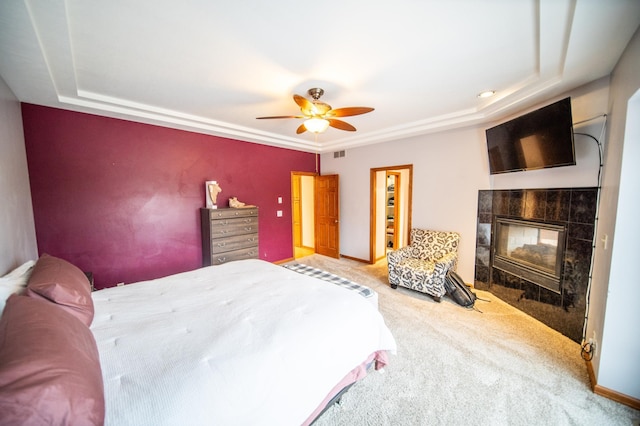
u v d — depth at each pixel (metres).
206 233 3.82
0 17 1.30
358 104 2.91
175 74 2.15
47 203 2.69
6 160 1.87
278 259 5.09
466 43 1.74
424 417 1.56
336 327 1.48
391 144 4.49
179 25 1.52
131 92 2.53
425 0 1.33
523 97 2.54
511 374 1.92
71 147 2.80
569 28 1.50
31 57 1.70
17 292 1.27
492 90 2.54
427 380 1.87
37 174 2.62
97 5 1.32
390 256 3.69
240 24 1.52
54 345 0.78
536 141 2.46
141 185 3.32
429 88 2.48
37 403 0.61
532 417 1.55
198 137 3.84
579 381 1.84
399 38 1.68
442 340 2.37
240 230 4.05
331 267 4.82
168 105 2.92
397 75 2.20
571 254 2.35
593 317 2.02
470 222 3.60
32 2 1.25
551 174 2.59
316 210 5.83
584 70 1.95
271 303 1.67
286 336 1.30
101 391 0.79
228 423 0.92
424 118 3.50
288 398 1.12
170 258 3.64
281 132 4.23
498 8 1.39
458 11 1.42
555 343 2.31
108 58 1.88
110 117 3.04
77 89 2.37
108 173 3.06
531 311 2.82
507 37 1.67
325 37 1.66
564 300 2.43
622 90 1.70
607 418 1.53
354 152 5.12
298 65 2.02
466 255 3.67
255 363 1.11
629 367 1.62
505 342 2.33
